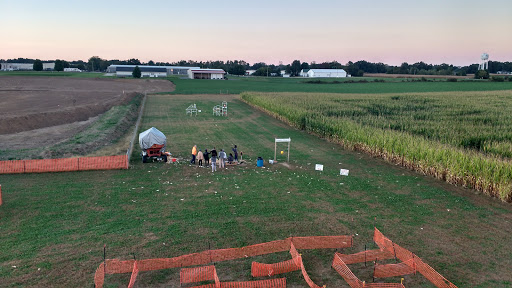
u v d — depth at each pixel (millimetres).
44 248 14578
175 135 40906
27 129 45531
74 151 31109
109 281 12461
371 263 14062
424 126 40188
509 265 13898
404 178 25469
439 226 17422
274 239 15797
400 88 122125
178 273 13062
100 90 99562
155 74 168250
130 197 20797
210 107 68562
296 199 20938
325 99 71750
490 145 31938
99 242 15203
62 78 131250
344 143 35312
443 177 25094
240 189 22625
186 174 25859
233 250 13914
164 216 18125
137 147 34531
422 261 13781
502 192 20562
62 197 20562
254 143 37406
